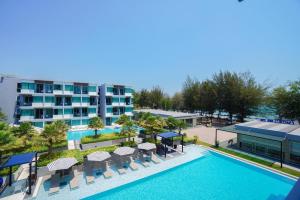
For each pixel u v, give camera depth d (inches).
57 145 1061.1
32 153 719.7
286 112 1764.3
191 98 2935.5
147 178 790.5
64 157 813.9
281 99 1787.6
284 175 816.3
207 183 773.3
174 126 1414.9
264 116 2322.8
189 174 854.5
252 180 804.6
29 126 1070.4
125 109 2239.2
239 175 852.6
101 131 1782.7
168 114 2021.4
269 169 874.1
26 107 1626.5
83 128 1870.1
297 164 943.0
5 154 892.0
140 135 1492.4
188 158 1028.5
